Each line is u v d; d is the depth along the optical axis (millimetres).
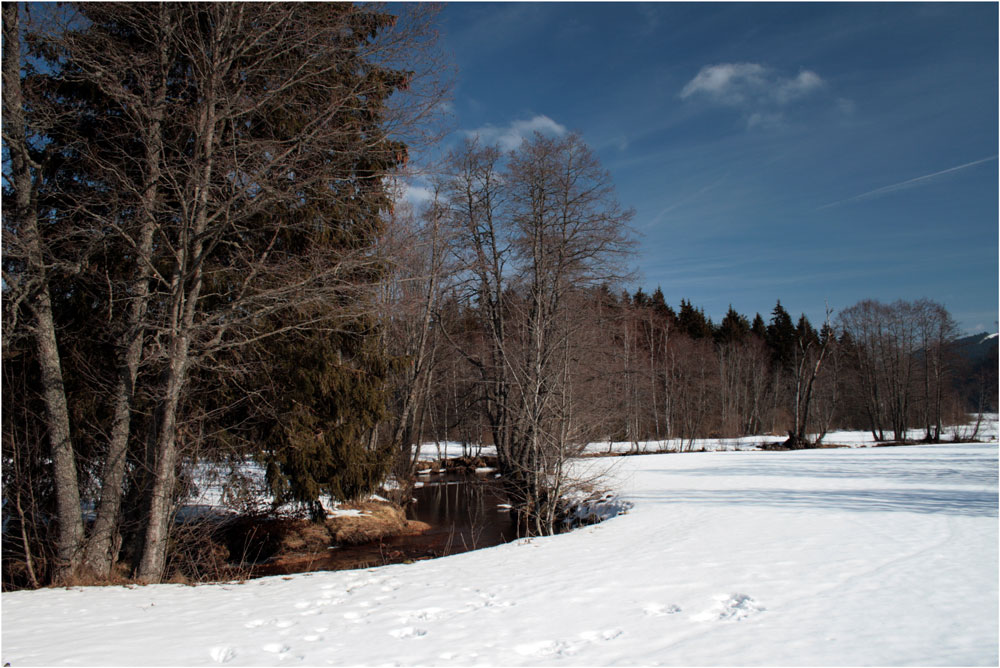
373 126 10531
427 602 6824
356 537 14406
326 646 5211
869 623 5488
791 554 8648
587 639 5289
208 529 10695
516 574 8234
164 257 9898
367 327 12078
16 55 8672
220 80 9172
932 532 9867
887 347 52469
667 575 7723
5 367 9148
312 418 11570
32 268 8680
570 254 22891
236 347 10492
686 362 46781
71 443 9234
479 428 35250
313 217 10617
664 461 26781
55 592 7918
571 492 16062
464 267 21797
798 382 43750
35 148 9484
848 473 20141
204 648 5176
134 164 9828
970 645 4828
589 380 17594
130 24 9562
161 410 9422
